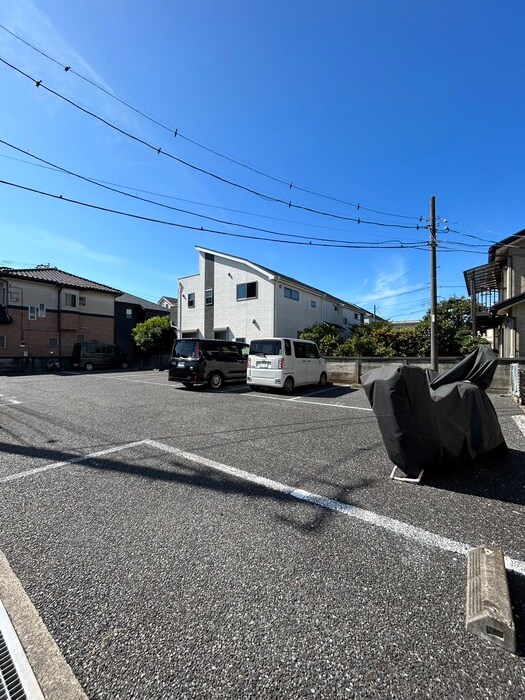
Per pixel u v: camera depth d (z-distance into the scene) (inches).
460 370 154.3
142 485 125.7
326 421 227.3
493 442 147.4
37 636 61.3
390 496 116.3
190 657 56.5
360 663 54.7
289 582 74.0
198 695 50.1
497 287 641.6
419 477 127.3
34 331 842.8
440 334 589.9
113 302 1019.9
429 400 130.5
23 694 51.7
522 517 101.9
